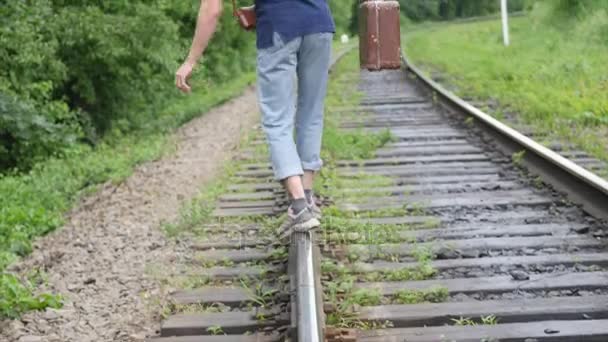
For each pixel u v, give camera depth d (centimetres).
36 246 1003
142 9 2159
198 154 1622
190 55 658
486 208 983
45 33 1939
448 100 1914
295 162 679
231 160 1422
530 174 1139
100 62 2166
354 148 1366
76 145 1844
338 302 668
